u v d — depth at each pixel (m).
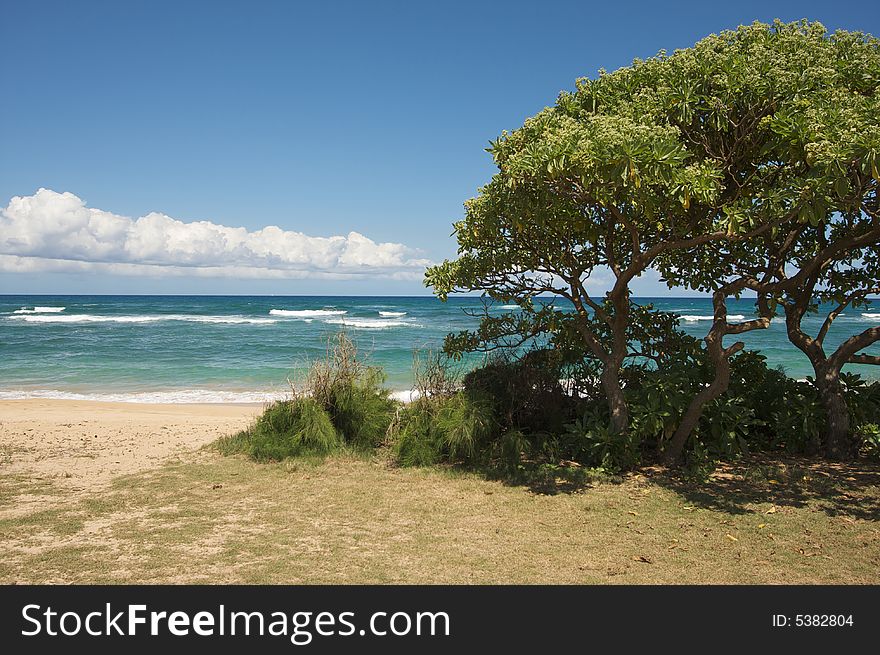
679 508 7.01
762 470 8.41
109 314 68.88
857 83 7.74
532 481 8.18
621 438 8.62
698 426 9.10
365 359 11.03
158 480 8.32
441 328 47.84
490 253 9.21
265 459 9.44
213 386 21.98
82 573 5.14
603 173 6.72
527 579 5.10
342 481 8.26
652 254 8.05
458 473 8.60
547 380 10.20
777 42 8.13
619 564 5.42
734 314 62.06
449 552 5.69
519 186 7.51
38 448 10.52
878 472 8.43
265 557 5.52
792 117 7.00
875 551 5.68
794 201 6.69
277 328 48.97
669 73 7.95
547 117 7.70
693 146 8.09
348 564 5.38
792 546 5.83
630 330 10.43
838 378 9.29
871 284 9.71
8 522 6.46
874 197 7.70
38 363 28.22
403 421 9.76
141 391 20.89
